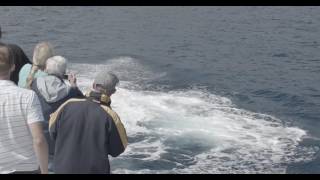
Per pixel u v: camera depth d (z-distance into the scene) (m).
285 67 26.80
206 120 17.05
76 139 5.16
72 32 36.72
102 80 5.21
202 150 14.61
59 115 5.25
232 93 20.95
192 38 35.97
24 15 44.75
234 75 24.52
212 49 31.81
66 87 6.53
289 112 18.72
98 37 34.94
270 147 15.11
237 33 38.62
